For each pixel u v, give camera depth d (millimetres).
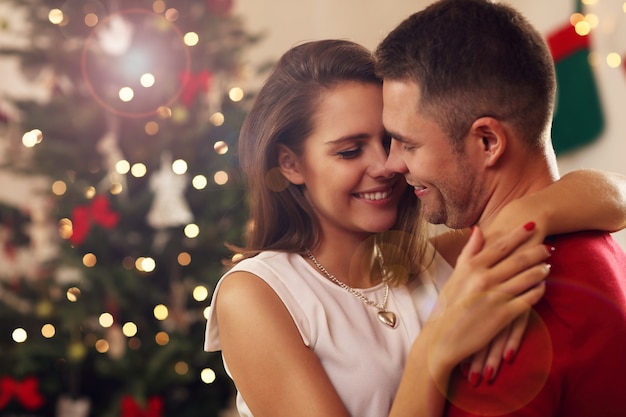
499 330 1155
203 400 3688
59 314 3590
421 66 1255
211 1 3840
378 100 1460
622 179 1321
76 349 3523
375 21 5129
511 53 1229
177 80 3684
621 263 1258
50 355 3547
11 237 3914
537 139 1270
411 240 1600
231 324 1455
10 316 3648
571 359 1127
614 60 4102
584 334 1134
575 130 4117
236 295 1455
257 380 1426
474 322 1167
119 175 3799
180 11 3793
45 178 3688
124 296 3557
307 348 1429
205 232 3641
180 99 3707
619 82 4105
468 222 1306
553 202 1225
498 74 1224
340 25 5164
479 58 1226
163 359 3510
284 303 1453
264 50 5285
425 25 1270
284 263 1508
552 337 1136
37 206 4930
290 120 1491
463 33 1238
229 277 1489
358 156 1469
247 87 4477
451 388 1194
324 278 1521
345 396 1438
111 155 3994
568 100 4113
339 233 1554
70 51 3705
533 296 1142
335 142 1453
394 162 1372
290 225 1566
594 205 1233
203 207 3693
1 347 3637
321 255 1553
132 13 3725
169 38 3746
